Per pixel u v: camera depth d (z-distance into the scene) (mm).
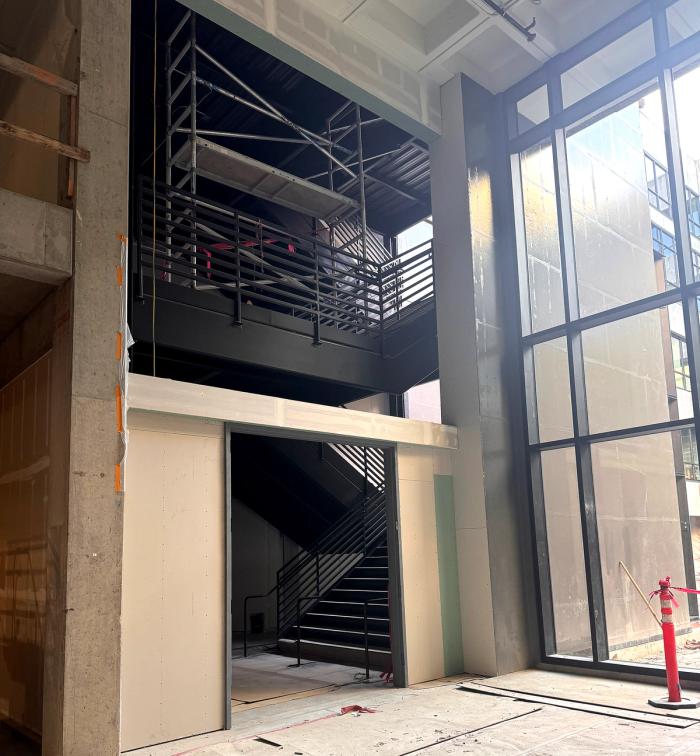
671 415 11953
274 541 11164
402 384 8312
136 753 4215
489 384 7035
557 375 7984
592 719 4684
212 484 5059
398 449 6523
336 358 7969
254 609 10688
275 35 6105
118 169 4453
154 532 4672
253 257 7465
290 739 4418
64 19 4742
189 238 6953
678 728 4375
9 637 4793
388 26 6855
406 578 6277
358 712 5082
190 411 4902
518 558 6887
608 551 8141
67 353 4113
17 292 4477
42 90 5066
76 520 3889
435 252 7570
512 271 7441
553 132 7246
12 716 4586
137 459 4684
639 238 9812
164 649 4562
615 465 8531
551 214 8289
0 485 5273
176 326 6555
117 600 3975
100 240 4285
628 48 7238
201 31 8250
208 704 4695
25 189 5305
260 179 8664
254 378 8453
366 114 9852
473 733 4430
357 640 7469
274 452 9508
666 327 12289
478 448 6809
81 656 3779
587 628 7586
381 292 8734
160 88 8992
